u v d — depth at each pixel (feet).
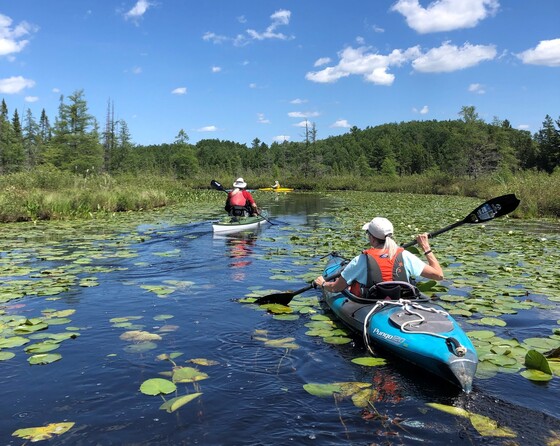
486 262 25.26
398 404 9.66
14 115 276.62
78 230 39.09
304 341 13.47
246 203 43.78
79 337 13.53
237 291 19.29
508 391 10.23
